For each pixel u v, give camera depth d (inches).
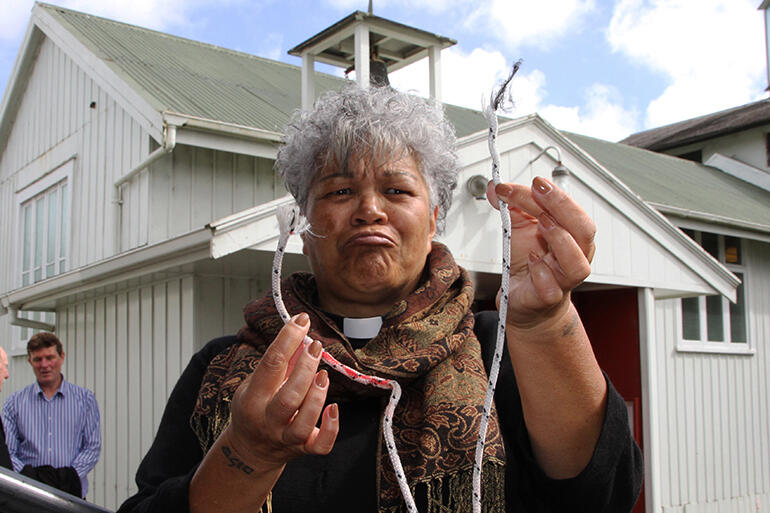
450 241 173.9
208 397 52.4
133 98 256.8
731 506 330.0
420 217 53.9
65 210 321.4
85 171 304.8
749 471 343.6
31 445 192.4
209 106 261.1
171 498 37.1
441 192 59.2
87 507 34.4
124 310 230.4
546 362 39.1
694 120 645.3
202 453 52.7
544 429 41.4
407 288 56.2
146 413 211.0
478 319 58.5
